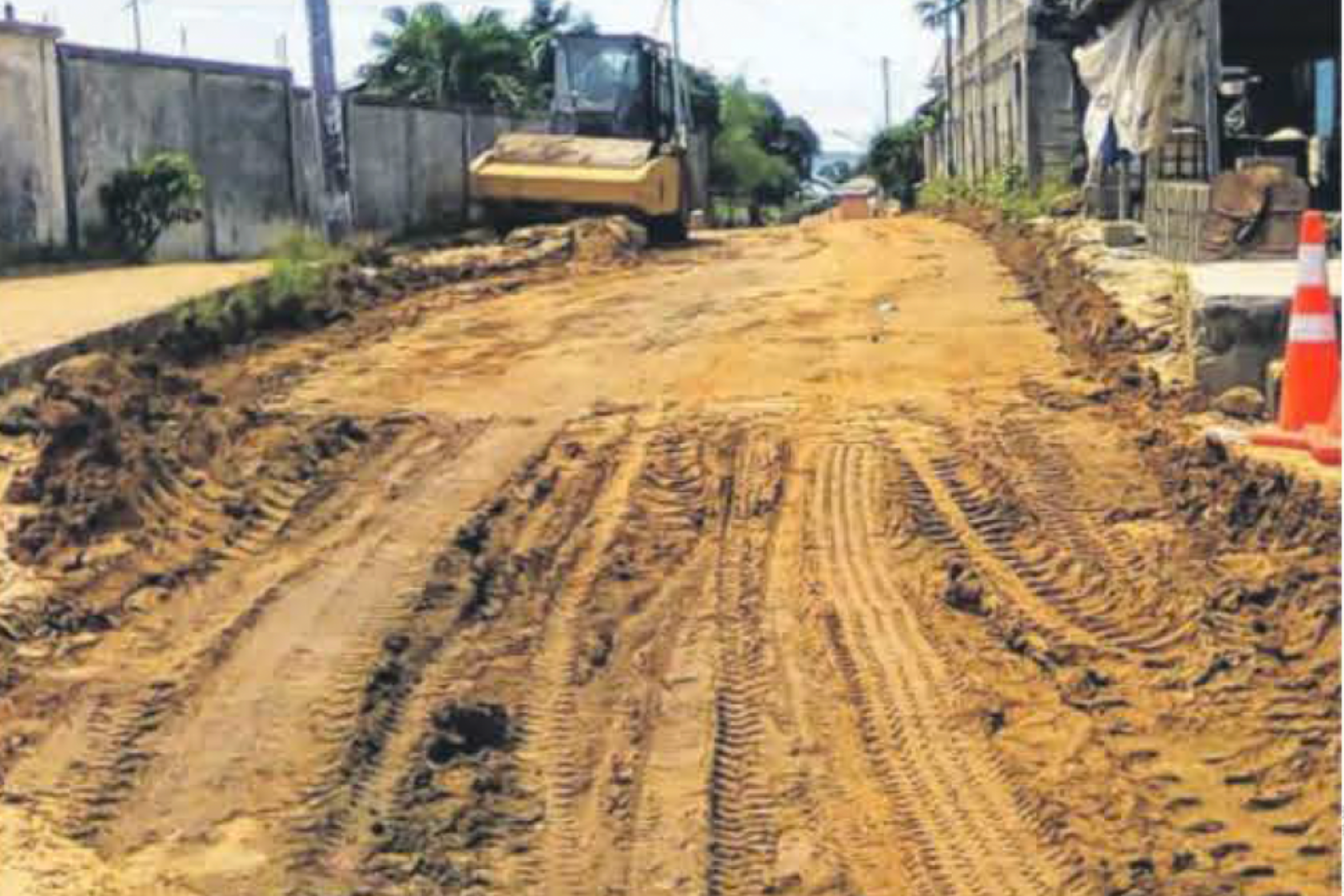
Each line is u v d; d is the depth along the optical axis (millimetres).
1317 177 25219
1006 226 28625
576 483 11492
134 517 10375
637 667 8852
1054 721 8188
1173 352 13922
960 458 11812
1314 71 29922
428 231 33156
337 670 8625
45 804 7371
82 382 11727
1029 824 7250
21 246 22469
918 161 78125
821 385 14070
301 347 16094
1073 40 31891
